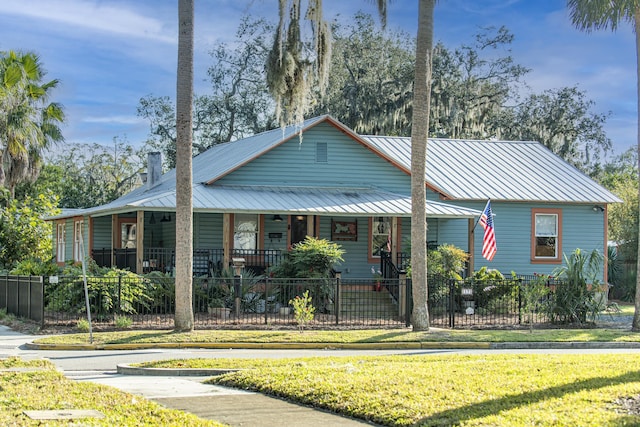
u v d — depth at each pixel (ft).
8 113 115.34
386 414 32.12
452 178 118.32
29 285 78.48
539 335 72.90
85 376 47.39
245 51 192.24
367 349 66.23
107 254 107.04
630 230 135.23
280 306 86.17
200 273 95.81
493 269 108.17
